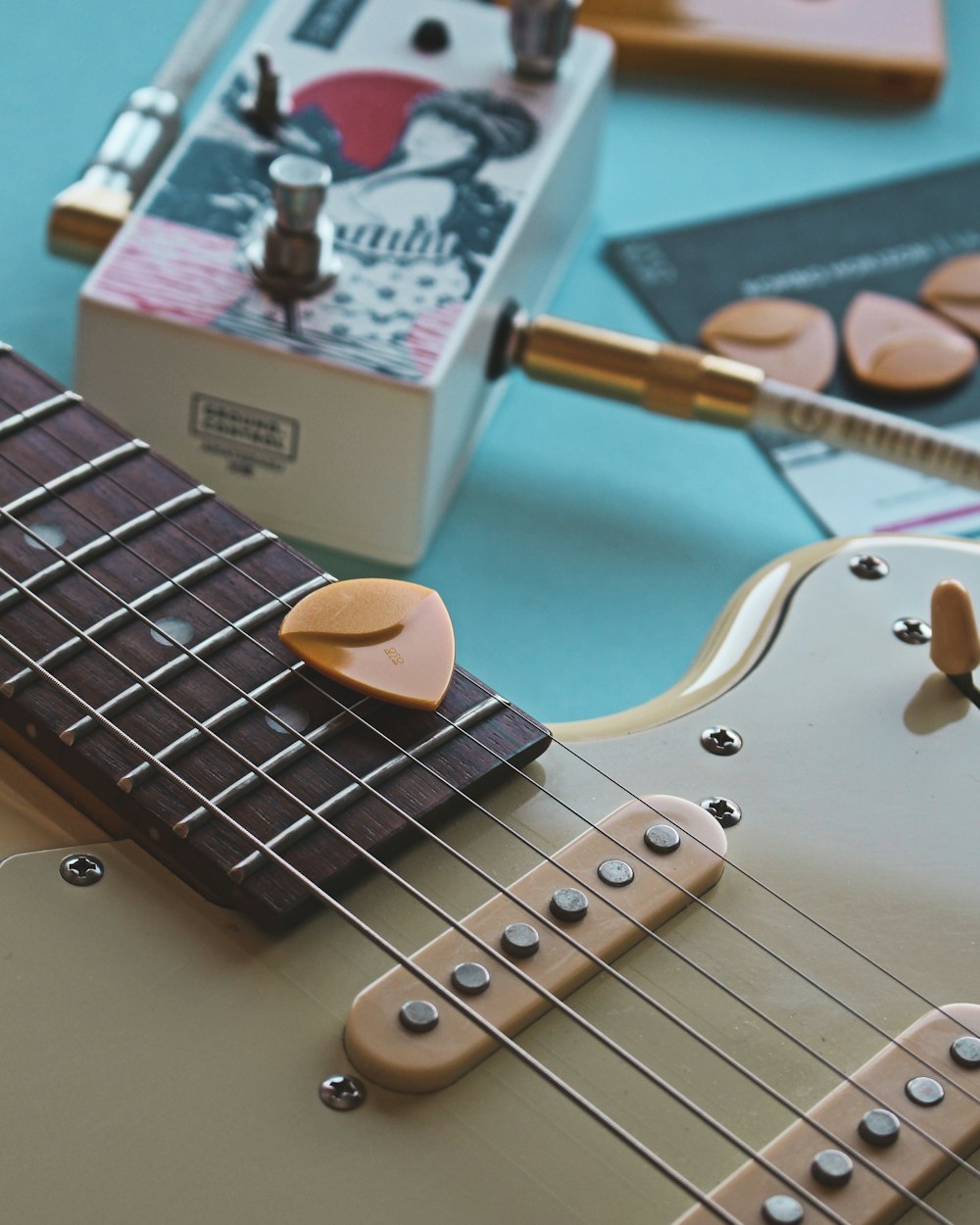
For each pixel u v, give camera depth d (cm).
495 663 58
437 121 62
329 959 46
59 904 47
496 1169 44
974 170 69
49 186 67
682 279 65
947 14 75
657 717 51
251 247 58
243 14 69
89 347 57
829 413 59
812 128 71
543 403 63
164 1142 44
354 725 49
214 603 50
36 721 48
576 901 47
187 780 48
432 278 58
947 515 61
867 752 50
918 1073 46
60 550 51
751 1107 45
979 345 64
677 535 61
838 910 48
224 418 57
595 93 64
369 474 57
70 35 71
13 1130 44
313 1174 44
